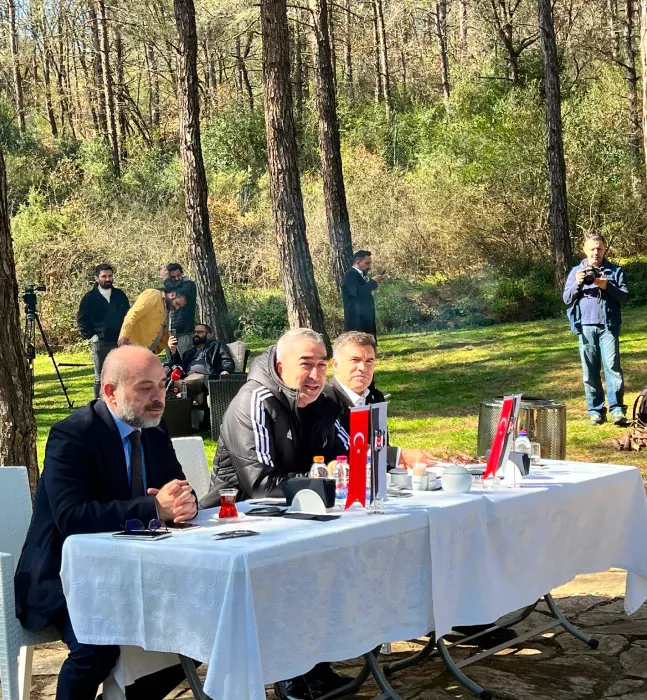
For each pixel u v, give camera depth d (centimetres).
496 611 395
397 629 358
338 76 4238
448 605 374
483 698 407
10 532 411
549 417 650
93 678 342
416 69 4247
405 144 3459
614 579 605
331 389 484
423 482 422
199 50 3844
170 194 2969
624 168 2453
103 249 2398
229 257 2423
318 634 324
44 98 3912
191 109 1641
